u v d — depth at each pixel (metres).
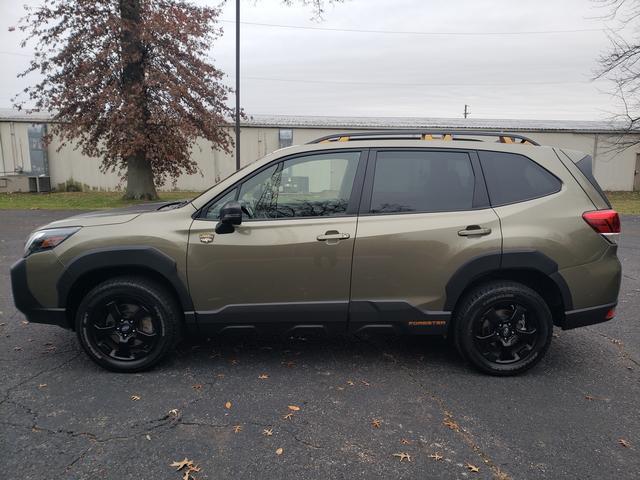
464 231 3.68
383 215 3.74
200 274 3.70
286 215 3.75
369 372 3.89
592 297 3.76
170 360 4.09
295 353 4.27
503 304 3.77
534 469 2.67
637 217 15.31
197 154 26.36
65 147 25.72
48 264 3.71
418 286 3.73
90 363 4.02
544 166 3.85
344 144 3.85
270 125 26.77
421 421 3.16
